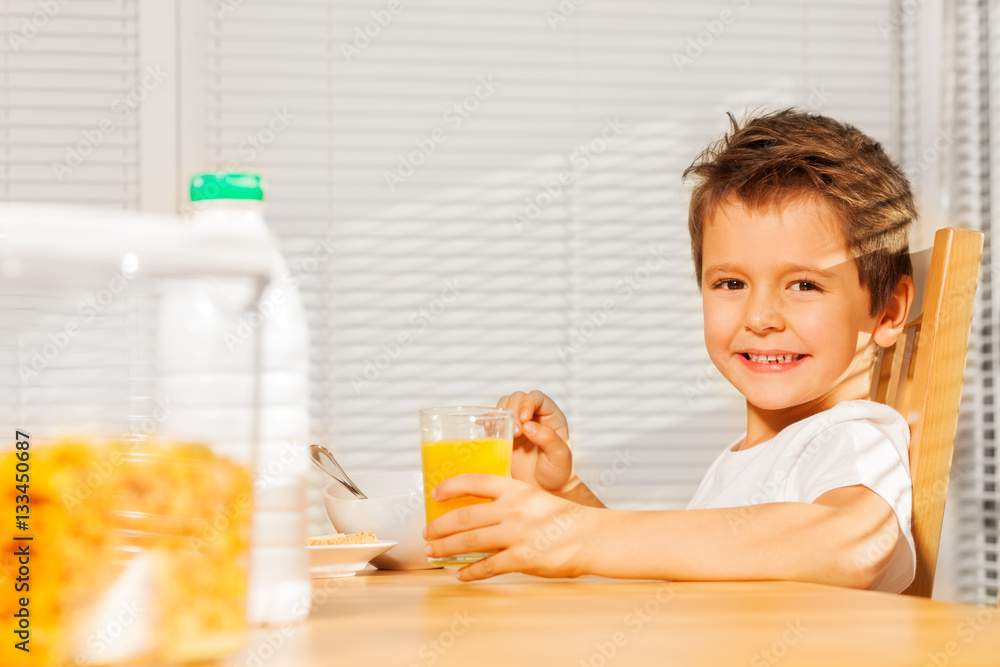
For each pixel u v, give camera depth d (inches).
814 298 38.6
